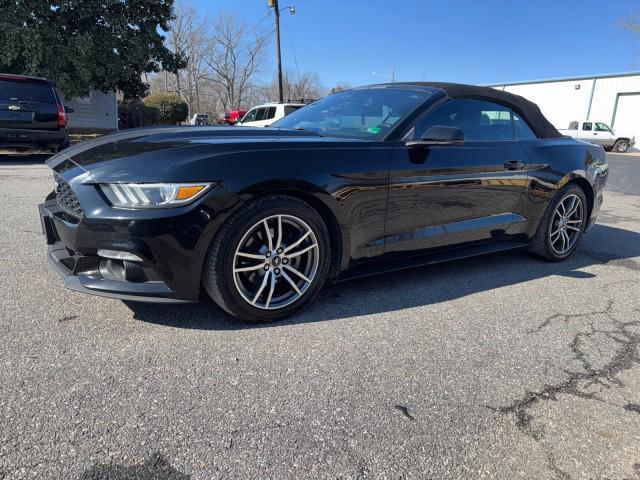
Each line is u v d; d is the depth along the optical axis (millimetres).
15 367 2154
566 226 4359
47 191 6555
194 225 2359
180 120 31078
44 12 15430
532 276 3957
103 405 1926
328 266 2896
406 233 3193
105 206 2328
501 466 1739
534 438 1900
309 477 1626
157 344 2434
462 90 3564
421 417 1984
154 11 18188
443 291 3469
